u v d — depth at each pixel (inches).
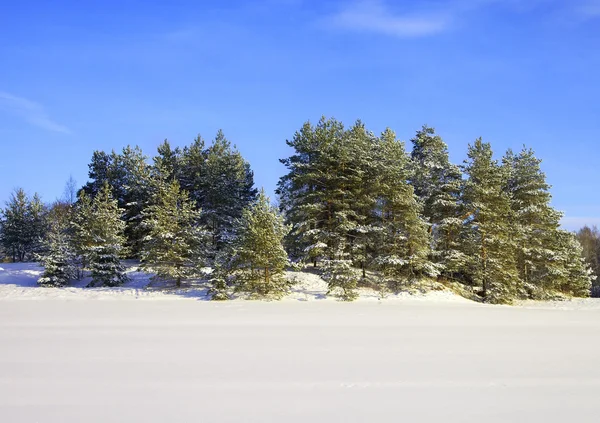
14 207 2124.8
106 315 706.8
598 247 3107.8
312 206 1284.4
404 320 693.3
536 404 285.6
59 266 1320.1
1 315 700.0
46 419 252.7
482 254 1381.6
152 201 1649.9
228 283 1178.0
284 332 546.6
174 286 1222.9
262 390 306.5
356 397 293.9
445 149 1553.9
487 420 257.6
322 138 1338.6
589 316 850.1
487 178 1405.0
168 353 418.0
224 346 453.1
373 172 1357.0
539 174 1611.7
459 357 414.9
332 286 1107.3
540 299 1535.4
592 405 285.1
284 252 1104.8
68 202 2694.4
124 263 1750.7
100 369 358.6
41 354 411.2
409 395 299.4
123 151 1941.4
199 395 295.1
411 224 1288.1
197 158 1913.1
